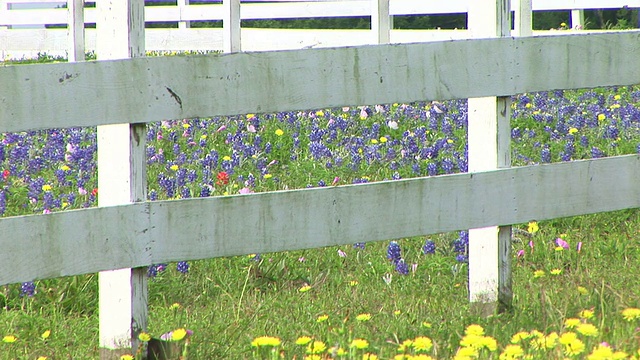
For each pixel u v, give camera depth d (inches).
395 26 1836.9
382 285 388.5
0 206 473.7
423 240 450.3
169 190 499.8
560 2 1284.4
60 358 309.1
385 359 253.8
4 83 262.4
